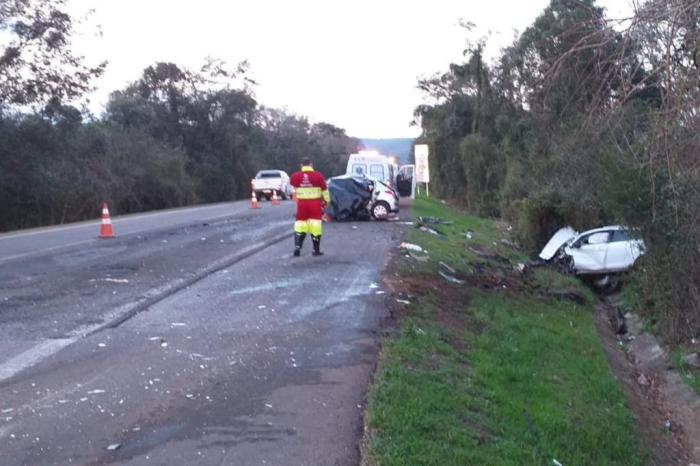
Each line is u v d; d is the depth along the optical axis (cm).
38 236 2416
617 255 2195
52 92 3988
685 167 849
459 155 4803
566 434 905
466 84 4753
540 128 2030
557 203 2592
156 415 751
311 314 1202
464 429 782
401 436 715
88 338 1041
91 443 682
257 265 1683
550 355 1272
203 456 657
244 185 7838
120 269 1625
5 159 3834
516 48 1898
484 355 1116
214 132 7494
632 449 965
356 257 1808
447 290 1548
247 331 1089
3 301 1284
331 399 803
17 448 670
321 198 1827
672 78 745
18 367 908
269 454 663
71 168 4356
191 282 1467
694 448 1098
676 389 1340
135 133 5903
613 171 1499
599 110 839
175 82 7300
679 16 720
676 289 1532
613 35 764
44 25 3869
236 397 805
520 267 2162
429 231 2620
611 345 1642
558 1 1053
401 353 988
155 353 970
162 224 2802
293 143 10562
